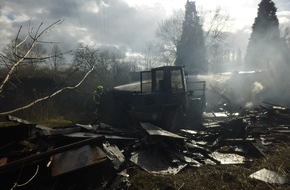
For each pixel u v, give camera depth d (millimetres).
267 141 8750
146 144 7160
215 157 7402
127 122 11719
